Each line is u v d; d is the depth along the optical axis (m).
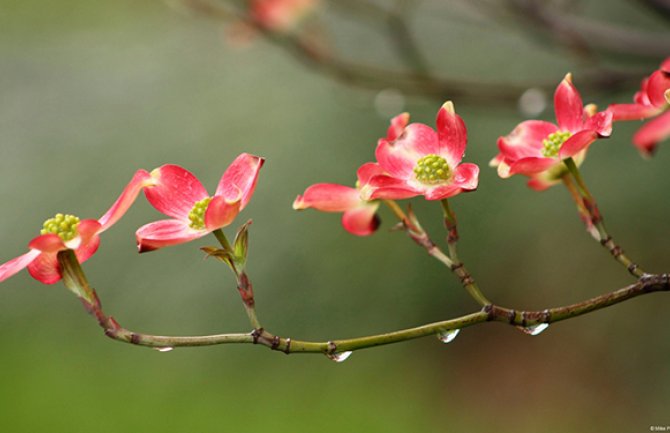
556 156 1.98
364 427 7.07
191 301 7.11
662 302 7.30
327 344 1.79
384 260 7.21
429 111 6.72
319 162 7.21
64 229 1.88
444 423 7.55
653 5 3.85
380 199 2.08
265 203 7.21
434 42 7.40
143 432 6.92
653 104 1.91
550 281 7.29
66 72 8.48
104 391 7.25
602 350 7.55
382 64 7.11
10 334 7.74
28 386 7.38
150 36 8.66
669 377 7.09
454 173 1.90
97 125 7.97
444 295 7.38
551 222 7.21
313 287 7.13
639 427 7.04
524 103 4.43
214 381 7.21
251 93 7.66
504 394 7.94
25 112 8.24
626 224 6.90
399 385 7.40
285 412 7.04
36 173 7.87
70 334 7.66
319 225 7.21
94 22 9.00
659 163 6.68
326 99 7.39
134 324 7.20
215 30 8.20
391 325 7.26
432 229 7.31
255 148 7.38
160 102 7.92
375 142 7.17
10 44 8.76
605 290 7.22
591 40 4.34
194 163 7.47
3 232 7.80
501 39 7.17
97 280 7.34
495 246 7.33
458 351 8.05
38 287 7.85
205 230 1.87
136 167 7.59
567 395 7.60
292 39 4.54
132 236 7.34
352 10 4.66
